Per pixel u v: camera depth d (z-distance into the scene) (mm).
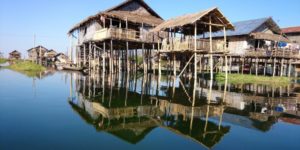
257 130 8203
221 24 21281
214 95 15391
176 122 8945
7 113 9719
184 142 6883
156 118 9438
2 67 41844
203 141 6988
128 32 24906
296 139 7402
